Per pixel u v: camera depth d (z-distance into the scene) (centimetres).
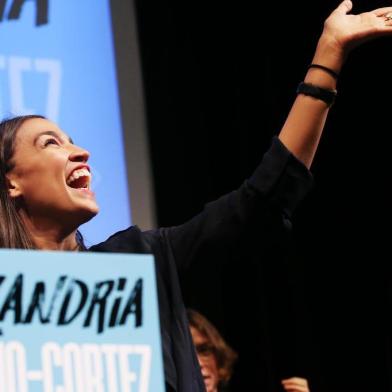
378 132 602
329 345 586
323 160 604
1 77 480
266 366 577
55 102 495
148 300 146
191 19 593
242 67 598
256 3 604
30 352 136
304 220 600
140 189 518
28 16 498
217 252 204
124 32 534
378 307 592
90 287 143
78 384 137
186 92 580
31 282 139
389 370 586
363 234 598
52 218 212
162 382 142
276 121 590
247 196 201
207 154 579
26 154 214
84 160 220
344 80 605
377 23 212
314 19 593
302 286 589
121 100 523
